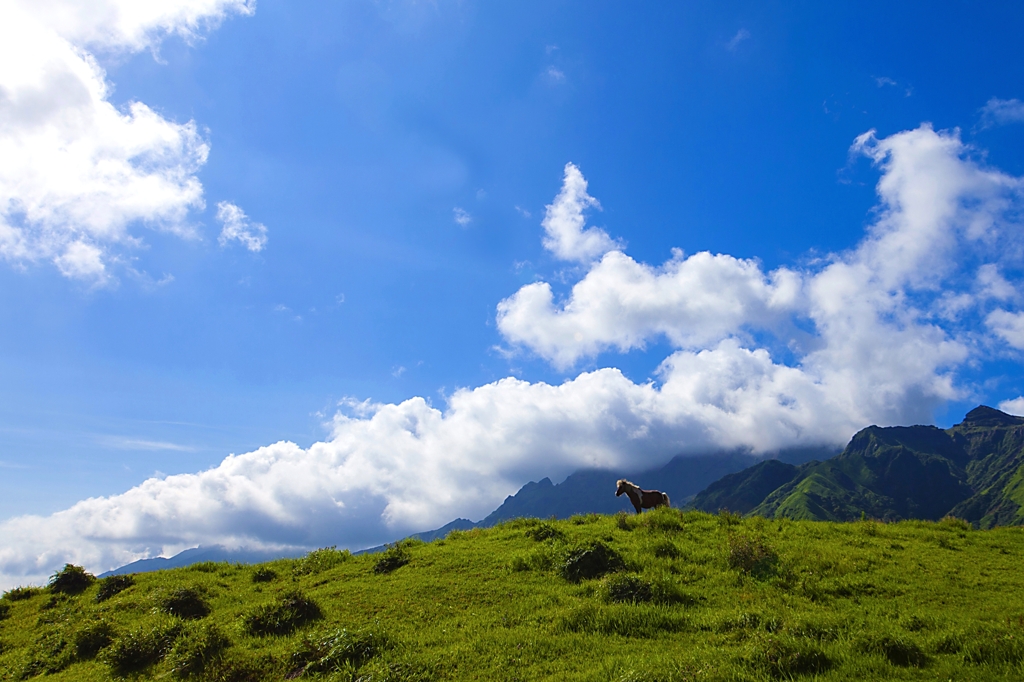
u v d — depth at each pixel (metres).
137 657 13.92
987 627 11.29
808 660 10.11
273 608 15.37
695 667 10.04
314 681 11.42
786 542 18.98
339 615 15.22
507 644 12.18
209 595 19.28
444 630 13.40
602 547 17.69
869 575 15.50
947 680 9.34
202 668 12.66
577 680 10.33
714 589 15.26
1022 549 18.23
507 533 22.83
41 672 14.77
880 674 9.72
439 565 18.97
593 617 13.14
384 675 10.90
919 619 12.12
